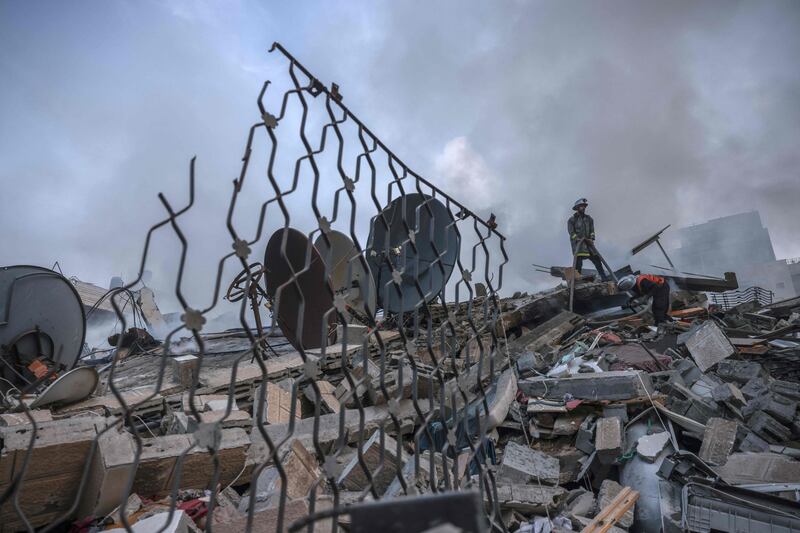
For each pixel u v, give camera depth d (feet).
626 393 22.53
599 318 42.39
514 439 23.39
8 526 9.95
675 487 17.22
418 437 7.73
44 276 27.20
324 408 21.45
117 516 9.91
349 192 7.62
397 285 8.01
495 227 10.31
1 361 24.27
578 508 16.98
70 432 10.49
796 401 23.90
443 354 8.77
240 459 12.67
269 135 6.53
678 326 36.99
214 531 9.14
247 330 5.84
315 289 20.94
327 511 3.25
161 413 20.40
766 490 16.60
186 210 5.28
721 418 22.31
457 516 2.87
